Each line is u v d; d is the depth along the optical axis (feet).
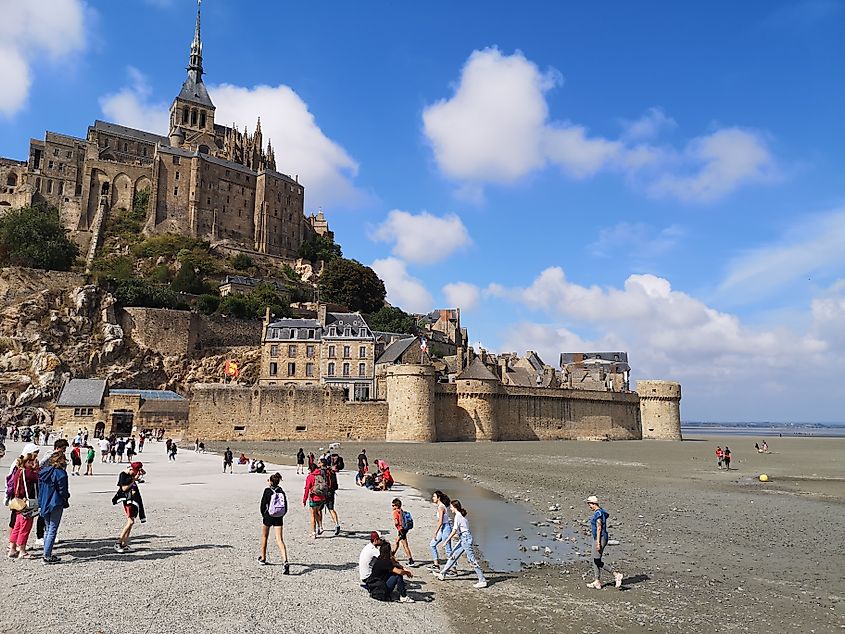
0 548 56.44
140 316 309.42
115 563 52.80
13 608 40.93
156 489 102.27
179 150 484.33
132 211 475.31
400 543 67.05
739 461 204.85
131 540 61.67
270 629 39.96
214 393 243.40
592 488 121.08
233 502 89.04
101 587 46.14
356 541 66.33
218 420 243.19
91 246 427.74
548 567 60.34
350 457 185.68
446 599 49.06
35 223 360.07
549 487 121.49
